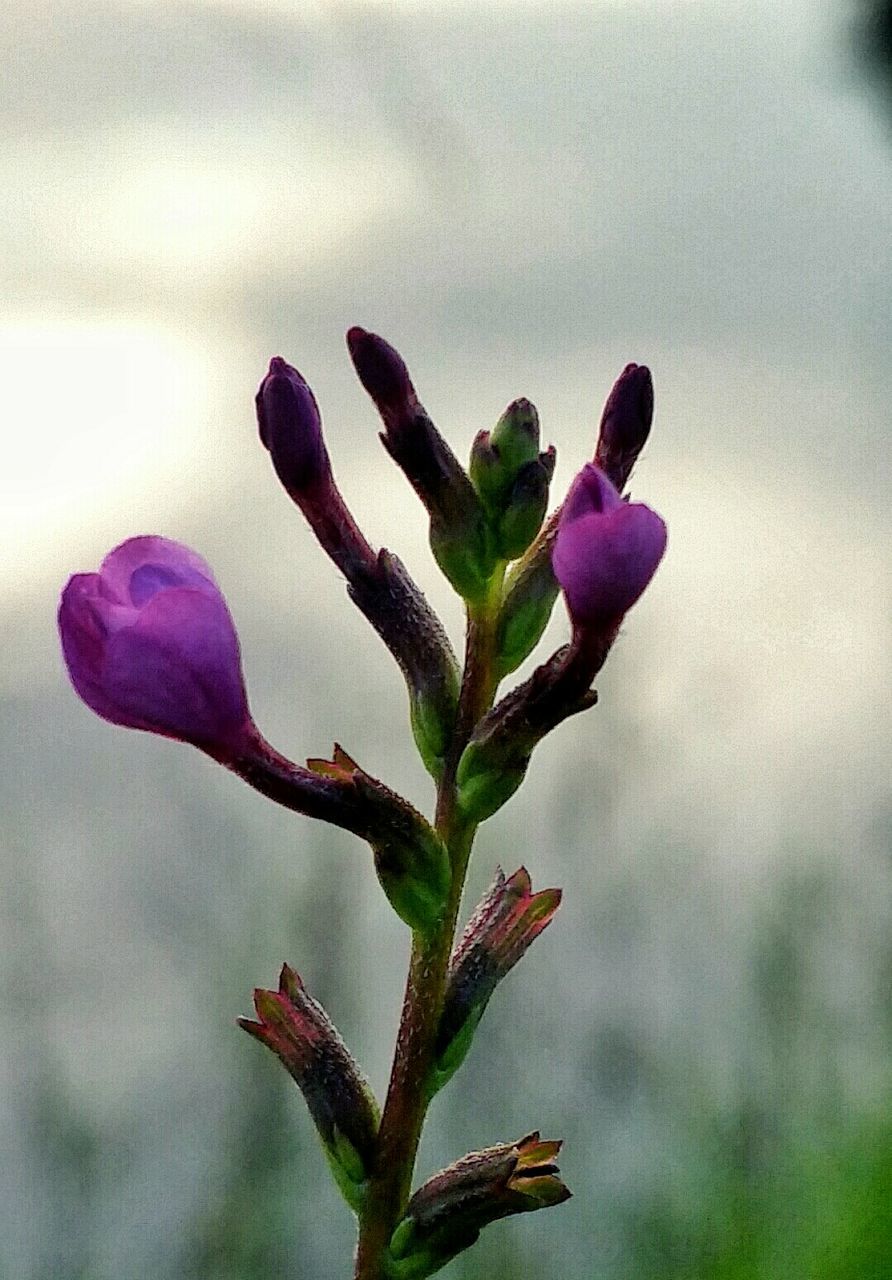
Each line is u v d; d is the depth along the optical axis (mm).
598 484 103
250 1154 195
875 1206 183
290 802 105
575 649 104
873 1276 179
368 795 105
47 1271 190
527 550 109
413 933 107
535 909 109
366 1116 107
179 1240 193
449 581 109
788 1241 187
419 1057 107
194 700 104
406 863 106
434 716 109
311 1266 195
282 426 109
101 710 105
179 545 108
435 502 109
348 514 111
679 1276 187
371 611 110
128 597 107
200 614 103
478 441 109
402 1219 107
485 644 109
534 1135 108
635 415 111
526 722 105
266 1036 108
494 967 108
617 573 102
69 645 104
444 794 108
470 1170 106
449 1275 193
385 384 109
